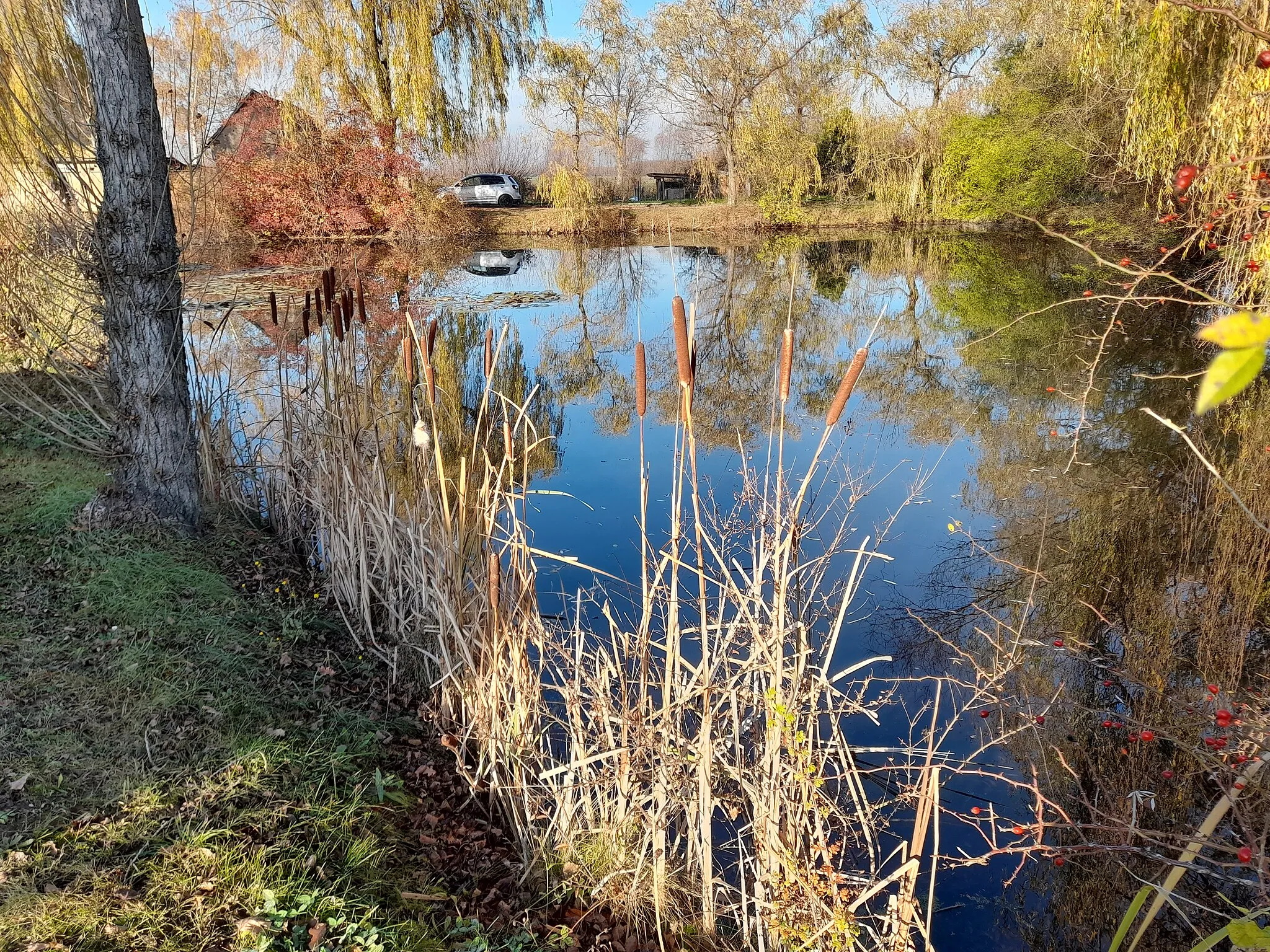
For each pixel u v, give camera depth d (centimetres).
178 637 374
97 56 420
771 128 2828
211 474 554
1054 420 866
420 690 386
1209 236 719
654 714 277
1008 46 2320
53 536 444
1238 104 723
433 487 408
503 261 2284
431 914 256
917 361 1145
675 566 256
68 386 646
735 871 302
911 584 530
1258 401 847
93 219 464
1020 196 2264
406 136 2325
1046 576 534
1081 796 337
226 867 242
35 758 280
